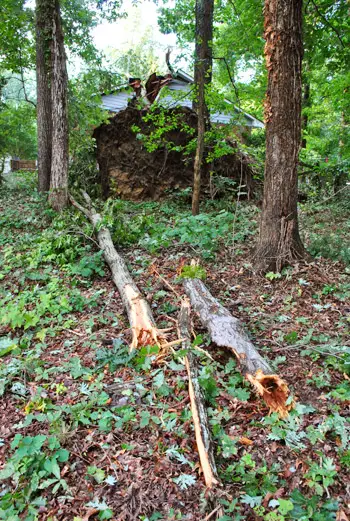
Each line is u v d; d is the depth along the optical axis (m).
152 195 9.40
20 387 3.03
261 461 2.27
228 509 1.98
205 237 5.75
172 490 2.13
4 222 7.57
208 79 8.17
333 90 10.30
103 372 3.20
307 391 2.82
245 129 9.53
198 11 8.28
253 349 3.06
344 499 2.01
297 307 4.09
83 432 2.56
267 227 4.92
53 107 8.00
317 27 8.27
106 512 2.01
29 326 3.88
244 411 2.67
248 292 4.53
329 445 2.32
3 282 5.05
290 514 1.92
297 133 4.74
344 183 9.77
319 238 5.82
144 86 10.54
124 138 9.52
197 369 2.99
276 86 4.65
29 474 2.25
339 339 3.38
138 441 2.47
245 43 10.73
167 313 4.09
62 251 5.73
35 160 24.16
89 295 4.66
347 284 4.33
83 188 9.68
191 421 2.58
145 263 5.47
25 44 12.34
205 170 9.05
